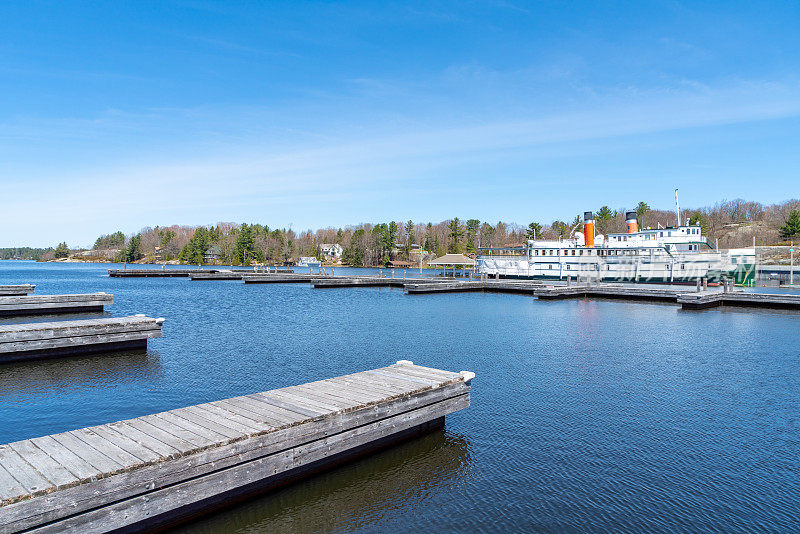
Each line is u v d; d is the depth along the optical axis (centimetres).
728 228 14288
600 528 738
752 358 1864
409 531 734
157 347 2016
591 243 6381
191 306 3703
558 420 1173
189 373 1584
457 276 8194
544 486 864
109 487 624
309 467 886
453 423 1150
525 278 6675
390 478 888
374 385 1055
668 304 3891
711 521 756
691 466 936
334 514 776
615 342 2191
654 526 743
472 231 16388
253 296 4700
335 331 2480
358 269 14088
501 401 1310
